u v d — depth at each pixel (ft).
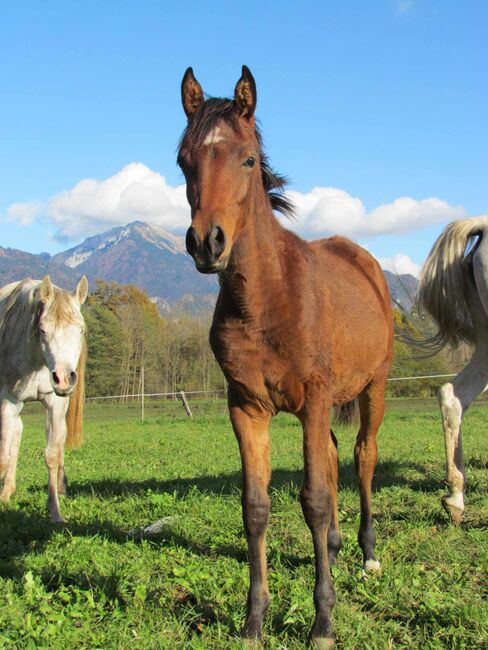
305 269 11.09
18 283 22.76
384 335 14.37
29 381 18.98
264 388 10.77
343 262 14.46
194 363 118.73
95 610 11.32
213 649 9.98
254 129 10.61
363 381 13.66
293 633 10.57
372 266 15.84
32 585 12.01
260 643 10.06
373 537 13.85
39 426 68.69
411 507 18.20
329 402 10.84
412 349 18.93
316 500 10.25
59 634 10.22
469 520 16.44
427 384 67.67
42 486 24.32
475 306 17.39
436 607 11.05
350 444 36.14
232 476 25.23
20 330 18.92
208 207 9.58
